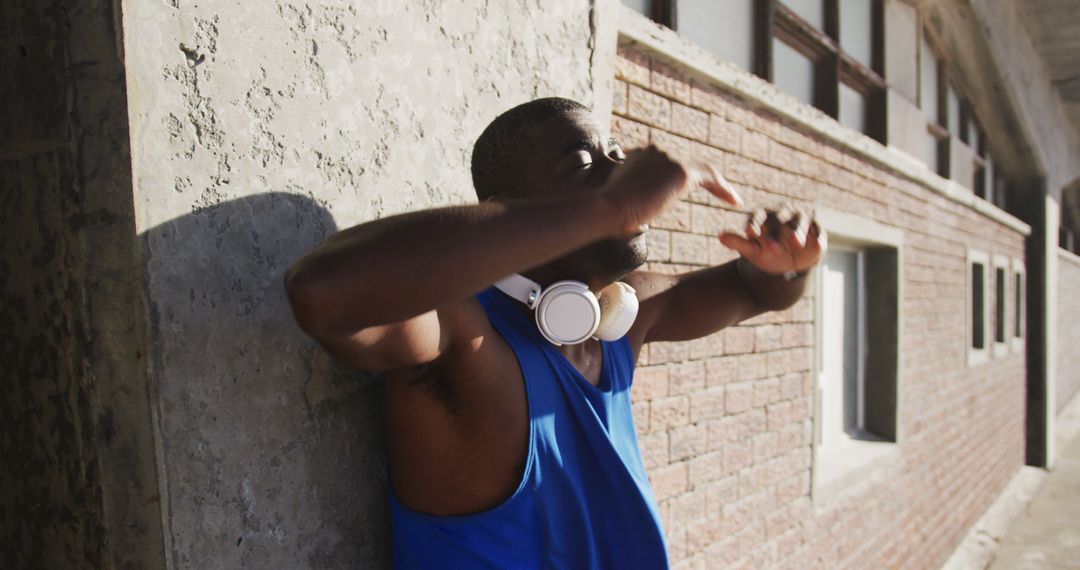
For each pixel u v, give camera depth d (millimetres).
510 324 1129
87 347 965
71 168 955
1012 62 7949
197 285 1007
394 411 1117
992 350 7867
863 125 5145
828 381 4715
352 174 1236
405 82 1338
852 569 4188
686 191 913
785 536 3463
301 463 1169
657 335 1585
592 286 1199
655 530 1168
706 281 1560
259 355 1097
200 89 1004
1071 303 15773
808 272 1420
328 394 1217
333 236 846
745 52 3549
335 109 1204
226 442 1049
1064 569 6051
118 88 921
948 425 6254
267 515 1111
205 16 1008
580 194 875
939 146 7059
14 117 1013
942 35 6742
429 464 1098
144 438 959
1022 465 9508
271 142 1104
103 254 949
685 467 2768
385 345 883
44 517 1045
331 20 1194
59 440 1012
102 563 983
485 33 1544
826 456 4410
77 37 935
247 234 1071
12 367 1060
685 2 3139
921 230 5625
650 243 2562
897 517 4945
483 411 1046
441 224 793
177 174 979
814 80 4371
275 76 1107
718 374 2975
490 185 1227
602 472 1160
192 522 1002
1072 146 11828
